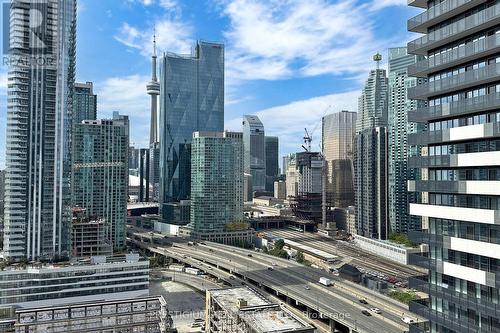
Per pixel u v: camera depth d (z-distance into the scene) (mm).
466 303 83000
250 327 124250
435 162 92250
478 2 80312
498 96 76812
